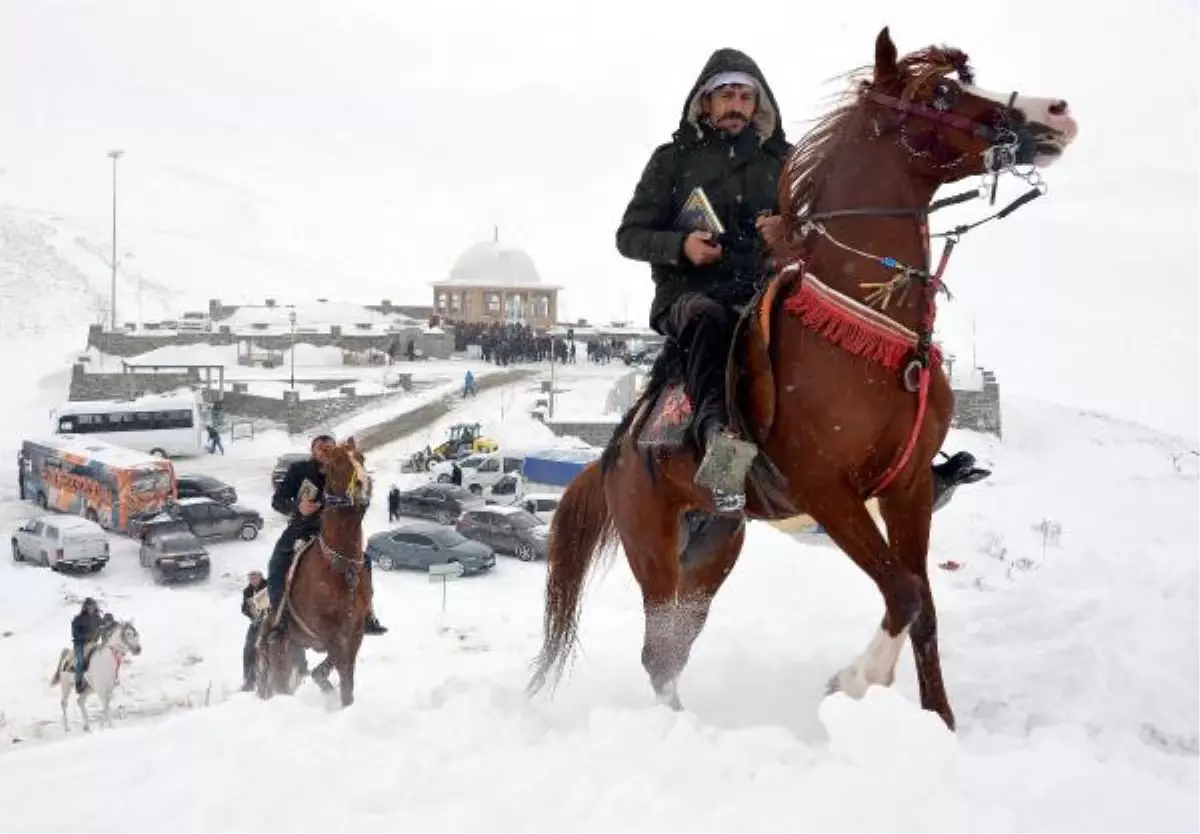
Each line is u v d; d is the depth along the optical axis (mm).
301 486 10602
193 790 5086
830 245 5578
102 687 18328
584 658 8359
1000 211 5578
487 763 5027
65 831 4766
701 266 6512
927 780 4188
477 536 33062
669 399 6293
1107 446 52250
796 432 5566
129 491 37375
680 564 6906
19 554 33594
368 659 19594
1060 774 4289
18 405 62656
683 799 4410
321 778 5059
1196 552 10914
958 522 30703
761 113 6527
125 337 70562
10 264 93375
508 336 74688
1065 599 8367
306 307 80500
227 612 25906
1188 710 5801
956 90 5527
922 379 5402
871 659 5496
